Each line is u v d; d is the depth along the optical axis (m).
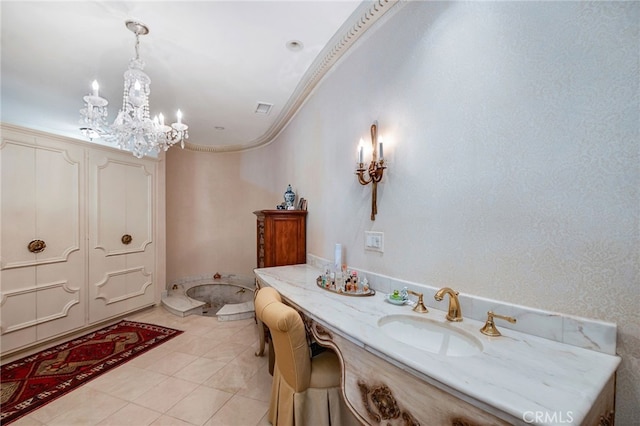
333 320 1.20
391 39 1.61
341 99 2.10
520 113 1.04
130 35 1.81
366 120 1.82
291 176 3.25
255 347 2.63
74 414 1.69
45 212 2.62
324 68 2.24
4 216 2.36
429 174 1.38
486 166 1.14
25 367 2.23
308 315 1.36
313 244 2.61
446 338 1.13
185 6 1.57
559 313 0.95
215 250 4.78
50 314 2.65
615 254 0.84
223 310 3.43
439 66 1.33
